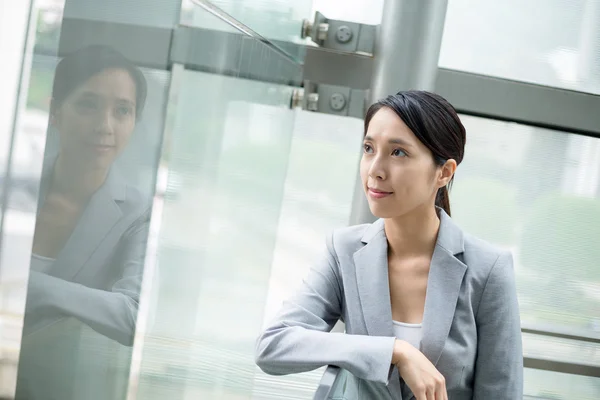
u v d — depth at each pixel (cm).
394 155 168
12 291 108
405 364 161
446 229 178
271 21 239
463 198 323
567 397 325
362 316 179
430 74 293
